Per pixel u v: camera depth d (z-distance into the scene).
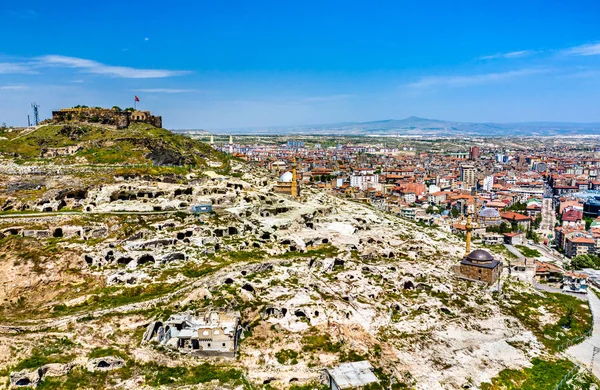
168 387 96.88
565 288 185.38
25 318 118.75
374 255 181.50
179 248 156.38
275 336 118.50
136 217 175.75
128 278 137.50
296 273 151.75
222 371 103.31
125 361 102.81
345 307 134.38
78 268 142.50
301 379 104.56
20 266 140.50
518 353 128.25
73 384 96.81
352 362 110.56
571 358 130.00
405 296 151.75
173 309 122.44
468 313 146.25
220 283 137.62
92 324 114.19
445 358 120.88
